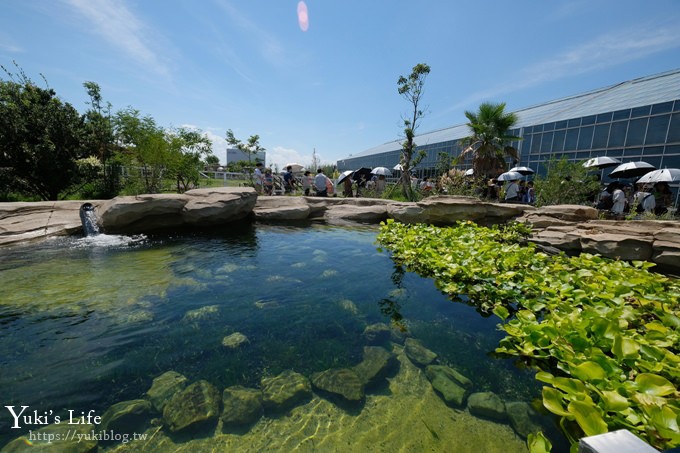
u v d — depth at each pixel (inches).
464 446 65.7
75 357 93.5
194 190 325.4
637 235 182.1
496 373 89.9
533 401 78.4
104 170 510.6
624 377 72.6
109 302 132.6
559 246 218.2
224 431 68.9
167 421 70.3
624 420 60.2
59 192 457.7
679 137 435.8
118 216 268.8
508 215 319.6
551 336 91.1
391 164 1290.6
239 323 117.6
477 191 491.2
